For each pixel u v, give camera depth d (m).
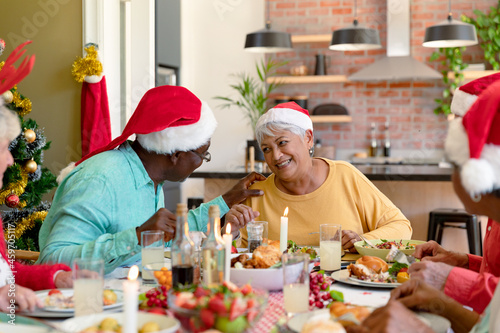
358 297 1.54
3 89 1.48
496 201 1.18
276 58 7.39
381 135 7.23
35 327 1.17
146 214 2.05
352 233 2.19
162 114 1.98
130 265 2.03
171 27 6.75
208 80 7.39
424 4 7.09
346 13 7.25
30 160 3.34
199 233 1.75
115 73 4.24
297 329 1.17
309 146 2.48
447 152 1.25
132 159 2.02
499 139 1.16
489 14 6.88
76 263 1.29
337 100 7.32
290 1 7.34
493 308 1.21
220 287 1.17
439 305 1.32
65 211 1.86
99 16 4.07
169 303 1.14
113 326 1.12
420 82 7.13
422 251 1.91
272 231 2.46
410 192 4.31
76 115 4.09
